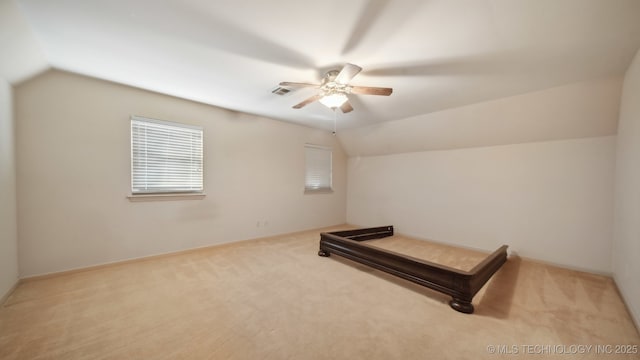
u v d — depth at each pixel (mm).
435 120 3887
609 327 1820
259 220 4348
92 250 2814
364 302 2170
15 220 2346
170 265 3025
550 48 1948
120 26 1782
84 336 1658
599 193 2938
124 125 2971
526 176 3449
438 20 1640
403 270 2455
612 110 2645
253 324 1818
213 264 3072
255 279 2633
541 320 1912
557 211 3213
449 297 2279
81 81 2705
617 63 2146
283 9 1575
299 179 4957
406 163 4859
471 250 3926
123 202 2996
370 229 4590
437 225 4395
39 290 2305
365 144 5301
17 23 1669
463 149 4066
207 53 2156
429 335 1715
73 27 1791
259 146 4305
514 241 3547
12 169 2295
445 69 2348
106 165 2877
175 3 1535
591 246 2979
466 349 1579
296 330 1753
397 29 1752
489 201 3783
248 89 3006
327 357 1492
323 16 1637
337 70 2398
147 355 1492
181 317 1897
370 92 2412
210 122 3699
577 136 3049
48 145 2559
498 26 1690
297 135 4891
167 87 2977
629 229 2160
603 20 1589
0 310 1962
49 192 2572
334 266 3047
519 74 2424
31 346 1552
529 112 3082
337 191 5758
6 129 2189
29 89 2451
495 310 2057
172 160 3363
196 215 3602
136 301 2133
